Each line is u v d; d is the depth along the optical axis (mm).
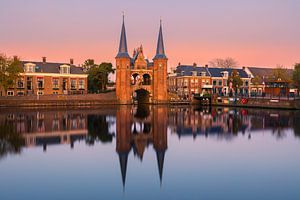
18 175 16688
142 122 42406
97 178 16250
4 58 74125
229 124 40125
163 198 13414
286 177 16203
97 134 31172
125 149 23656
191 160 20016
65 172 17312
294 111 61844
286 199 13180
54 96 80562
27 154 21750
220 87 106562
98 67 107375
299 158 20438
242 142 26734
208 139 28375
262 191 14141
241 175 16594
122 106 83000
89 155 21594
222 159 20250
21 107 74188
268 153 22047
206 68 107625
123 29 93625
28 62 87250
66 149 23547
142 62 98000
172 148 24078
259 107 73312
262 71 115250
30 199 13266
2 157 20734
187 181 15664
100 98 89062
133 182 15586
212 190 14320
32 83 85438
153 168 18172
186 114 56219
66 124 39375
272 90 78312
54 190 14383
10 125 37719
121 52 93812
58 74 88750
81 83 92438
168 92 98750
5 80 73812
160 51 96812
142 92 101875
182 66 108062
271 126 37781
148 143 26312
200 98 90312
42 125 38031
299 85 81750
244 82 108688
